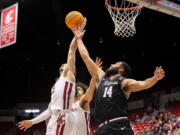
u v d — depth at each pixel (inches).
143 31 727.7
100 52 856.9
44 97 994.1
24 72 1016.9
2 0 465.1
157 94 875.4
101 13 669.3
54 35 765.3
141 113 845.2
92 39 788.0
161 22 687.7
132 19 285.7
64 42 788.0
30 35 760.3
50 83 1002.1
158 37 761.0
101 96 152.3
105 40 787.4
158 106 816.3
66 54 863.7
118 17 289.3
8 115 994.1
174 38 767.1
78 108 181.5
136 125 738.2
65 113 168.1
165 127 592.4
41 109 983.6
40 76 1014.4
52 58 912.9
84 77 897.5
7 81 1032.2
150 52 852.6
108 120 147.1
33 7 646.5
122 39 770.2
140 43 794.2
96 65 173.9
